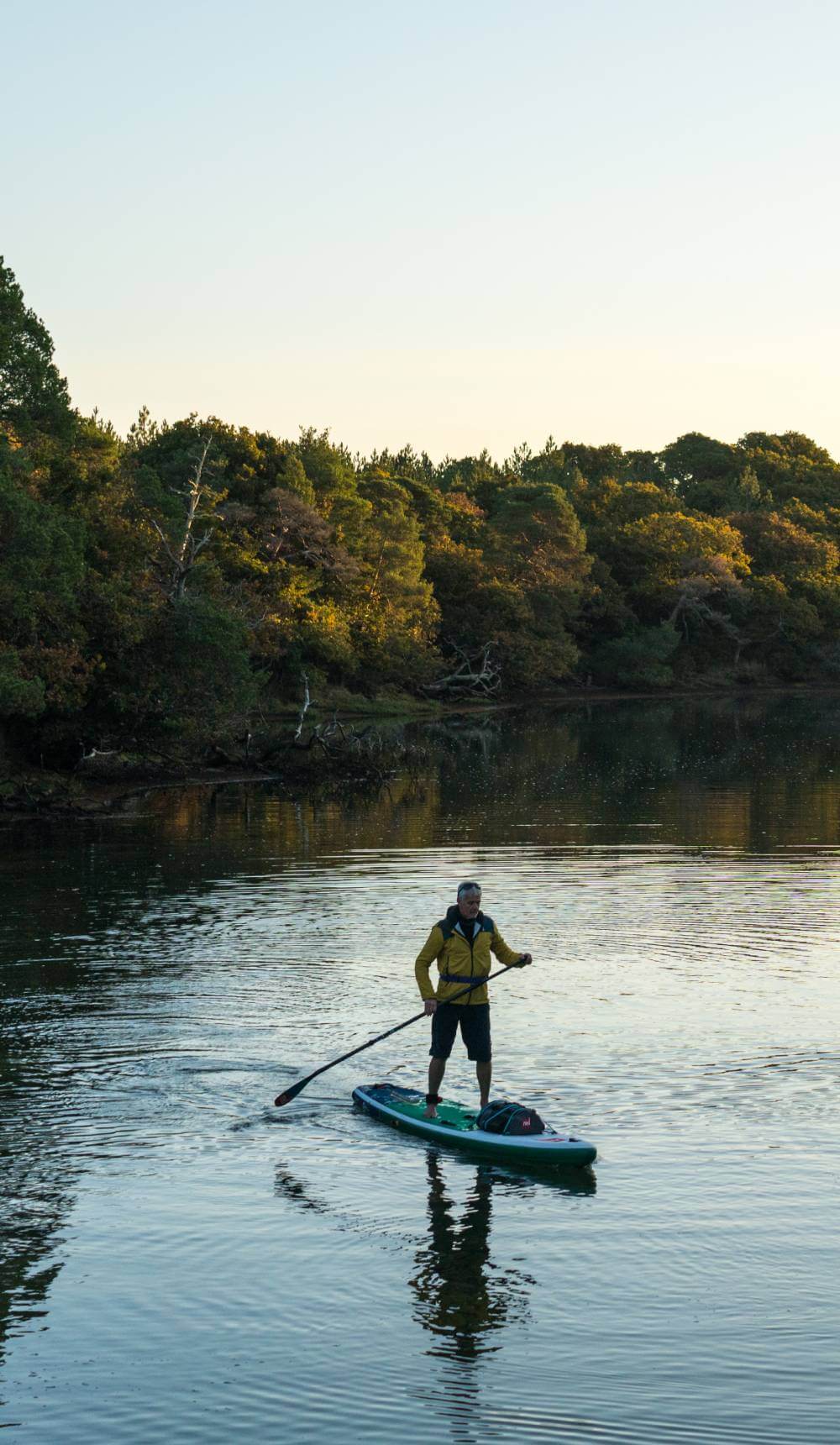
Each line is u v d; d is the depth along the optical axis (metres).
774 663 117.94
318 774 41.75
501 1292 6.96
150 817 30.73
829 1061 10.84
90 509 43.56
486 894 19.31
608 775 40.91
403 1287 7.03
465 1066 10.89
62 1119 9.67
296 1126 9.57
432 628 87.38
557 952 15.27
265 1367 6.26
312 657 75.19
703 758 47.00
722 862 22.38
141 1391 6.05
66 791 35.75
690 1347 6.37
